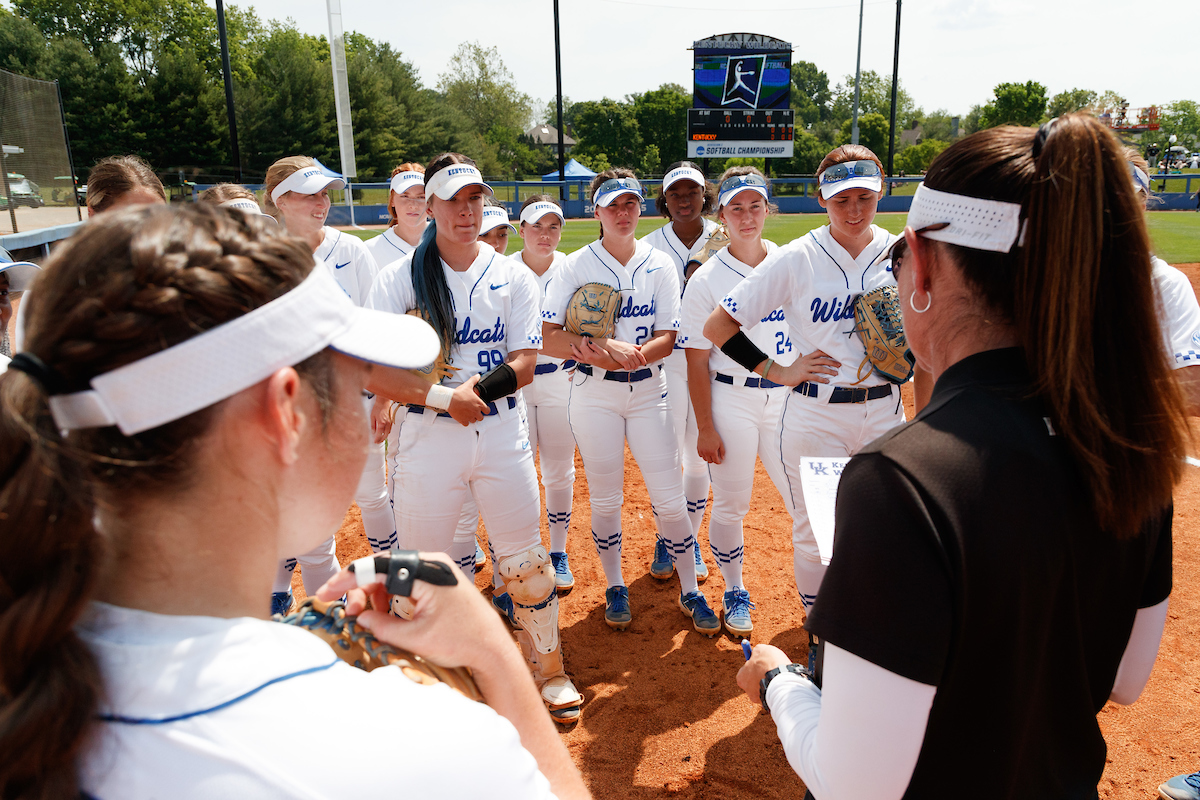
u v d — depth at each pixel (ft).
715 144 95.40
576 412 11.30
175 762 1.73
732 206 10.70
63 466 1.69
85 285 1.76
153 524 1.91
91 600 1.86
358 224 89.30
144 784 1.73
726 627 11.14
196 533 1.96
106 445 1.80
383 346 2.29
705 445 10.71
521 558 8.63
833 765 3.00
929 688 2.77
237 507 2.02
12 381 1.73
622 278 11.25
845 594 2.87
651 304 11.40
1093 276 2.75
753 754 8.66
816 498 4.57
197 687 1.78
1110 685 3.47
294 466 2.17
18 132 51.44
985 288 3.10
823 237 8.84
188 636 1.86
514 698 2.57
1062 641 3.07
